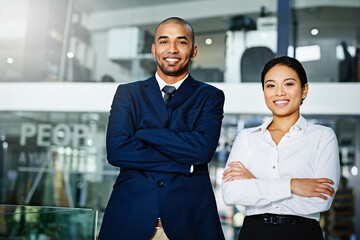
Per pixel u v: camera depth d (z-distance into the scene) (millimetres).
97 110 5098
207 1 5211
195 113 2127
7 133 5359
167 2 5312
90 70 5363
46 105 5199
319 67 4895
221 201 4902
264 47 4992
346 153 4781
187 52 2137
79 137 5234
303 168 1901
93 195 5148
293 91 1951
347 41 4895
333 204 4801
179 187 1965
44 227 1507
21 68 5449
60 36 5473
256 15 5070
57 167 5250
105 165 5164
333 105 4645
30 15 5547
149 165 1985
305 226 1798
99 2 5473
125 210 1945
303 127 1970
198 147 2014
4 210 1683
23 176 5285
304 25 4984
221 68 5016
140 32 5340
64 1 5520
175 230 1904
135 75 5258
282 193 1803
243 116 4906
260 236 1822
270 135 2012
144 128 2100
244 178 1906
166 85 2184
